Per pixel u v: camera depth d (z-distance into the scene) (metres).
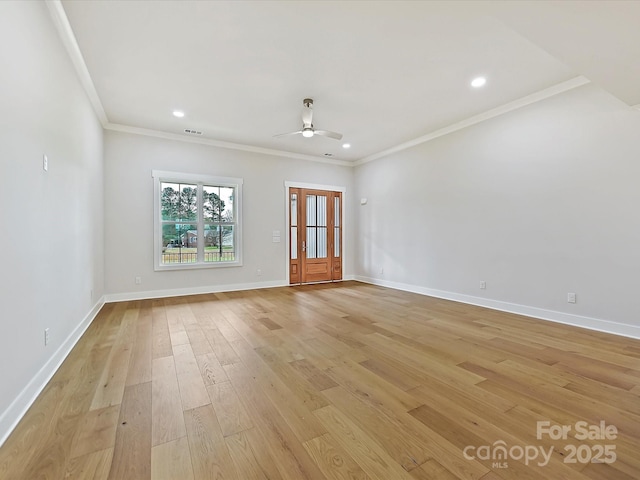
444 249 4.93
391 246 6.02
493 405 1.82
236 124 4.66
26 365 1.81
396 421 1.67
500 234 4.12
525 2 1.83
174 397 1.92
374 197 6.45
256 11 2.33
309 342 2.92
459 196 4.67
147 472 1.29
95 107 3.83
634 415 1.71
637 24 1.91
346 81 3.39
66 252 2.64
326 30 2.55
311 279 6.57
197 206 5.41
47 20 2.19
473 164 4.45
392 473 1.29
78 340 2.97
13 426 1.60
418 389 2.02
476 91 3.62
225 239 5.68
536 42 2.17
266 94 3.68
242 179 5.73
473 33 2.59
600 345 2.80
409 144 5.52
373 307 4.36
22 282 1.77
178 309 4.22
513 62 3.02
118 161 4.68
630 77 2.50
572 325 3.42
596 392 1.97
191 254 5.37
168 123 4.61
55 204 2.36
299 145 5.77
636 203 2.97
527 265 3.83
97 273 4.07
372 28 2.53
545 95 3.59
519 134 3.88
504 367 2.36
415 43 2.72
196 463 1.35
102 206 4.42
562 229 3.50
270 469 1.32
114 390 2.00
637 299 2.98
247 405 1.83
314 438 1.52
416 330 3.29
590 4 1.79
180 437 1.53
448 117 4.42
